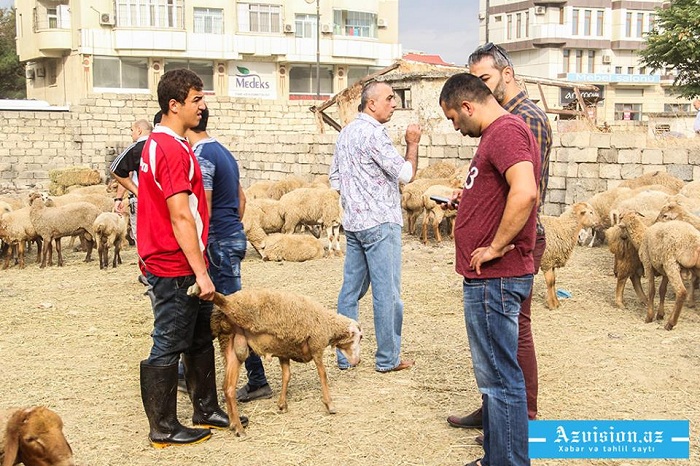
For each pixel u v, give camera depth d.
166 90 4.72
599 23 58.34
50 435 3.82
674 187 12.77
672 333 7.56
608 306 8.76
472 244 4.21
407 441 5.05
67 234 12.47
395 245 6.34
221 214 5.53
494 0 60.94
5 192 31.97
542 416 5.38
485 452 4.50
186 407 5.70
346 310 6.54
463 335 7.59
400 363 6.54
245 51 44.59
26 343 7.57
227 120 39.53
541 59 58.03
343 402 5.77
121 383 6.29
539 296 9.31
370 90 6.29
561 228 8.35
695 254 7.45
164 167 4.62
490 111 4.21
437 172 16.22
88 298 9.80
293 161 23.95
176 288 4.77
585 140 14.67
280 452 4.90
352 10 47.28
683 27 35.03
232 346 5.14
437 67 24.98
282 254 12.29
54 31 42.75
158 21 42.69
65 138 36.03
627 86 58.25
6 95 56.56
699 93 35.97
